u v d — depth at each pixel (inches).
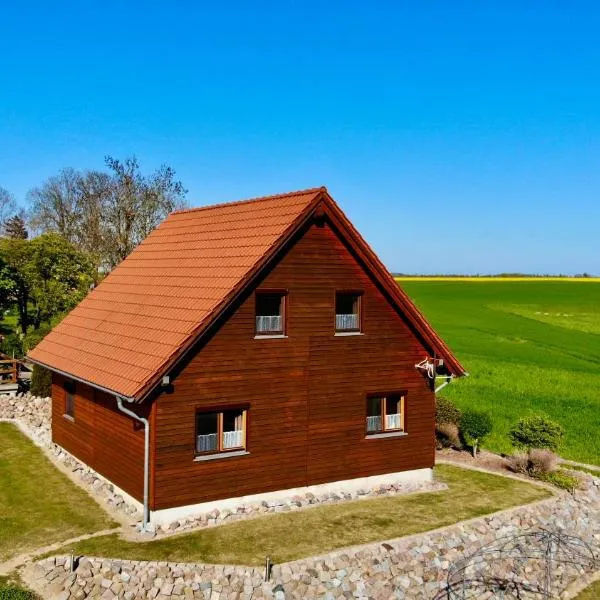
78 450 922.7
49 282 1873.8
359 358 876.6
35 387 1250.0
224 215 957.2
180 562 647.8
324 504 823.7
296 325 829.8
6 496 810.2
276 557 668.7
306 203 821.9
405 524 769.6
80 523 737.6
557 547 741.3
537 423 1010.7
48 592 595.2
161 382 724.0
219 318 770.8
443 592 655.1
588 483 966.4
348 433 869.8
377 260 869.2
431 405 938.7
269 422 810.8
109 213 2354.8
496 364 1881.2
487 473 981.8
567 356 2021.4
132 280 974.4
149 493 735.7
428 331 914.7
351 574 652.1
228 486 781.9
